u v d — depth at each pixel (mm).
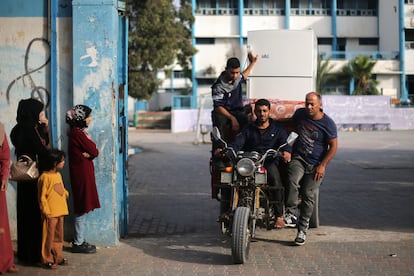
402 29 44625
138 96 29953
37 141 6324
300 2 46562
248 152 6934
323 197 11422
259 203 6945
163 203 10930
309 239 7766
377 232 8195
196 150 23281
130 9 26750
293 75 11953
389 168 16359
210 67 46031
